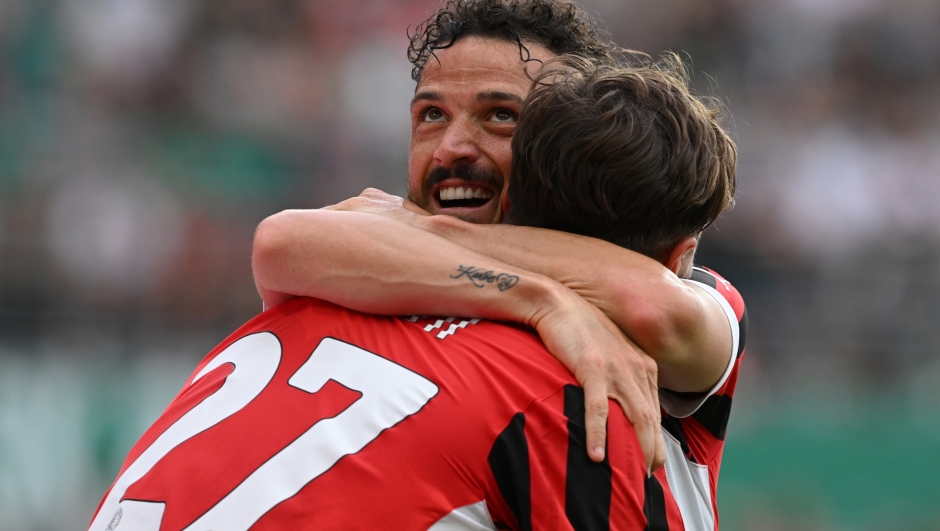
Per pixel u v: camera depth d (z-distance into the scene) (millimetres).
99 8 23531
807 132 24500
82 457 15625
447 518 3689
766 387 16969
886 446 16453
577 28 5559
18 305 18672
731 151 4863
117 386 16422
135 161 21828
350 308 4363
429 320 4266
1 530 14633
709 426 4988
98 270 19328
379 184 23234
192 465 3965
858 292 18125
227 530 3711
